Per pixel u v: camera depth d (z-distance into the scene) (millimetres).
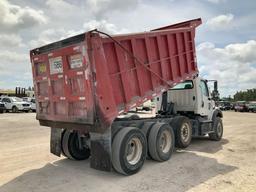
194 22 9383
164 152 7516
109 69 6199
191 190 5266
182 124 8703
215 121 10930
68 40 6133
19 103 31266
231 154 8406
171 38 8352
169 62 8250
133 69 6906
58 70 6520
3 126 16188
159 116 8922
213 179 5926
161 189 5328
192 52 9320
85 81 5801
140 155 6555
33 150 9078
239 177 6070
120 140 6141
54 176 6219
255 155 8266
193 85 10023
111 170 6000
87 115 5871
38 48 7137
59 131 7547
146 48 7301
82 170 6719
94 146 6129
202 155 8266
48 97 6973
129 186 5520
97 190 5312
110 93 5961
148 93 7387
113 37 6168
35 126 16203
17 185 5613
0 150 9055
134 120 7402
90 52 5680
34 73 7379
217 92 11031
